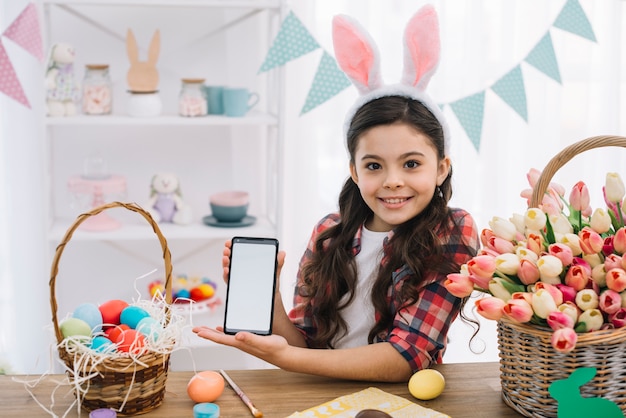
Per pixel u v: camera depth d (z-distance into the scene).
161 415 1.14
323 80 1.95
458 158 2.50
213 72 2.44
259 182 2.54
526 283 1.08
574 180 2.59
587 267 1.08
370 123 1.31
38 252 2.38
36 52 2.05
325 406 1.16
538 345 1.09
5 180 2.33
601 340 1.04
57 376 1.28
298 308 1.54
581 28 2.04
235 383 1.25
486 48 2.45
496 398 1.20
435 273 1.34
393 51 2.40
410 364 1.29
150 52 2.22
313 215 2.46
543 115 2.52
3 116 2.30
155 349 1.12
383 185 1.32
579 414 1.03
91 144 2.44
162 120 2.20
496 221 1.15
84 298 2.50
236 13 2.42
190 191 2.51
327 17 2.37
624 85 2.57
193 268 2.54
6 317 2.39
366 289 1.46
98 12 2.35
